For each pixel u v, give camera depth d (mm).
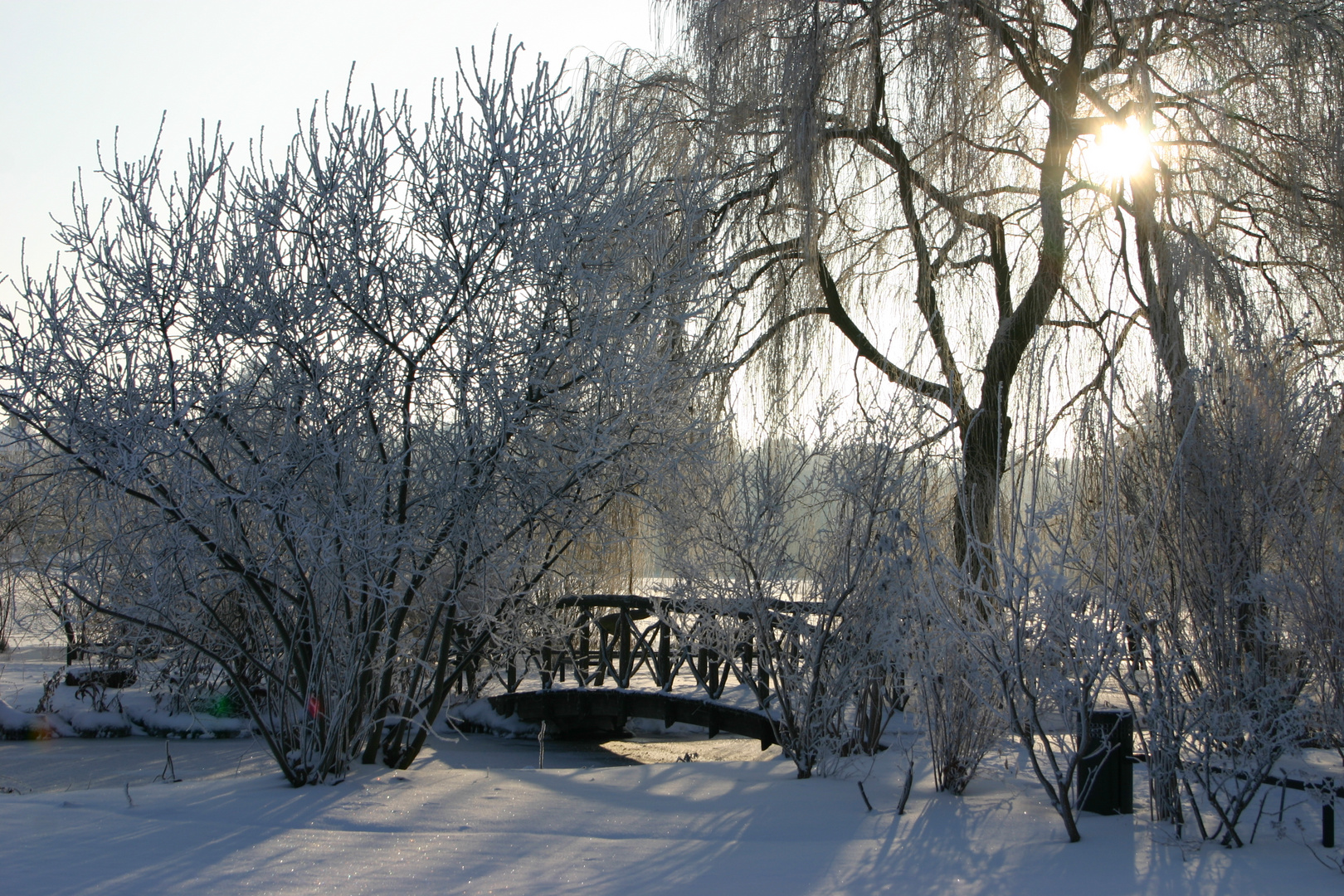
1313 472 5547
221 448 5945
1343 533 5344
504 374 6129
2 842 4477
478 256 6000
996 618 4828
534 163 6023
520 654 9133
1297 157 9078
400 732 6723
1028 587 4598
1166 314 8469
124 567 5848
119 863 4152
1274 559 5301
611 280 6387
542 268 6023
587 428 6219
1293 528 5301
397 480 6098
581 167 6305
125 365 5672
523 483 6270
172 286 5719
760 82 10250
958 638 4988
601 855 4398
